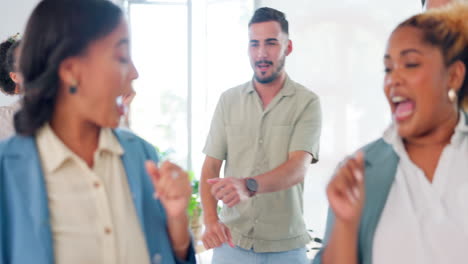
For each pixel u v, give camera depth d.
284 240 2.26
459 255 0.99
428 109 1.02
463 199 1.01
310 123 2.26
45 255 0.94
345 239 1.00
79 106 1.01
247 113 2.31
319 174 3.47
